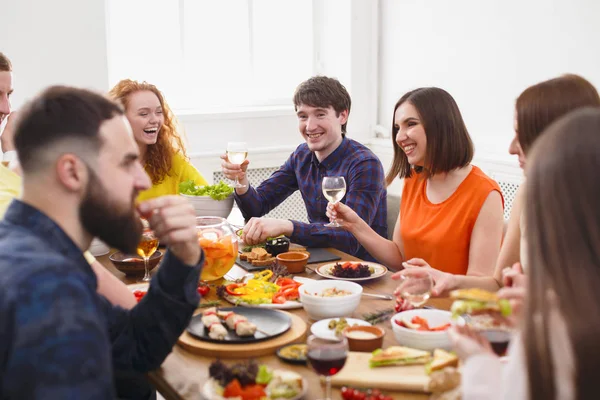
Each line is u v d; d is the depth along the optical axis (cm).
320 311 177
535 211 97
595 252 92
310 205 321
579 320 91
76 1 409
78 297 108
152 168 308
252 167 486
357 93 505
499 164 413
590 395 90
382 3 502
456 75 445
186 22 482
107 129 125
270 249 240
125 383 202
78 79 416
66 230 124
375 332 161
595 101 179
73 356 104
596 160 94
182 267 150
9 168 226
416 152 242
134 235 132
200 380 148
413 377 140
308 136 308
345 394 134
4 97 273
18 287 106
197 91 493
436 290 187
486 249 232
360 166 298
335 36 512
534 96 182
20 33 400
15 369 103
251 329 163
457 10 438
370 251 255
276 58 515
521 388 107
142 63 474
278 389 135
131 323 154
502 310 132
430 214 246
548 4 378
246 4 497
